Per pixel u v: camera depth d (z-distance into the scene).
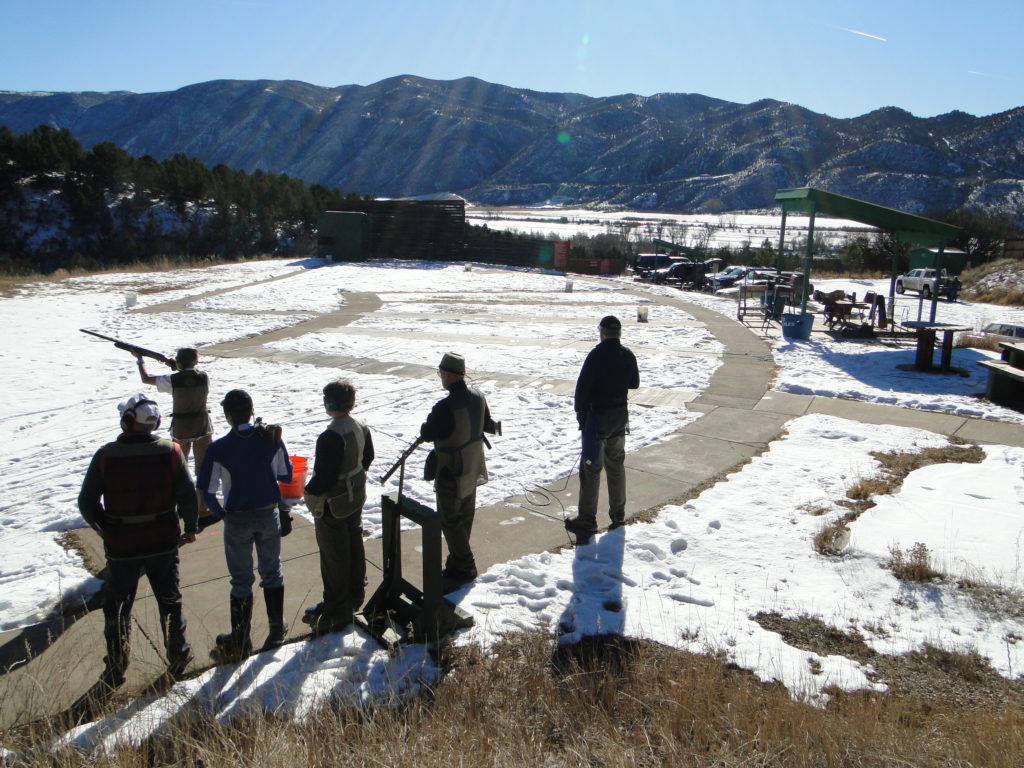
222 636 4.71
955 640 4.84
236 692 4.29
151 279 28.20
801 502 7.23
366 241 37.47
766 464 8.46
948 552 6.03
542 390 12.16
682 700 4.11
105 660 4.36
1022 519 6.70
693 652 4.71
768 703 4.08
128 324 18.50
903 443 9.23
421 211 39.53
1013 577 5.58
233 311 21.03
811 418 10.40
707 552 6.18
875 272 40.66
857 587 5.58
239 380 12.88
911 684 4.41
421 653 4.73
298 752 3.54
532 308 22.62
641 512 7.09
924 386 12.29
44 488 7.66
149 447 4.37
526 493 7.56
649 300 25.12
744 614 5.21
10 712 4.12
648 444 9.26
